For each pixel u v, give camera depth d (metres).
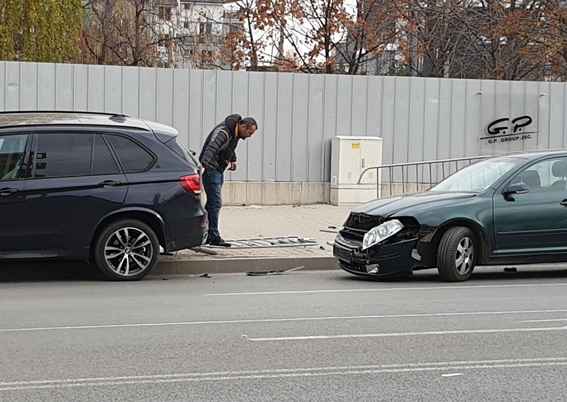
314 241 13.25
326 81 18.59
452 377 6.11
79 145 10.62
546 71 29.94
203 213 11.01
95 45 33.00
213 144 12.41
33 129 10.52
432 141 19.08
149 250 10.77
